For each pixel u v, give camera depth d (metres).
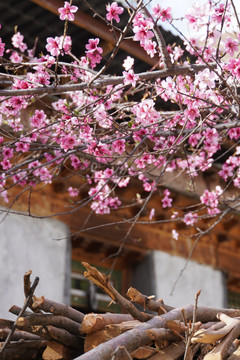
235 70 3.91
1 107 4.58
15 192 7.41
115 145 4.64
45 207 7.76
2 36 6.53
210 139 4.59
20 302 7.08
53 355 2.56
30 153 6.19
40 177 5.67
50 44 3.80
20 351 2.60
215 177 9.22
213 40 4.12
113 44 6.45
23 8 6.16
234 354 2.44
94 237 8.41
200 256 9.82
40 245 7.51
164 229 9.34
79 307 8.36
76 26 6.40
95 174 5.80
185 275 9.40
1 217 7.20
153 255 9.02
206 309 2.80
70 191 6.99
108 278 2.49
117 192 8.30
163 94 4.60
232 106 4.52
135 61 6.89
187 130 4.80
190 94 3.92
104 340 2.53
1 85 5.44
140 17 4.00
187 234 9.57
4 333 2.56
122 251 8.79
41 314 2.47
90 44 4.04
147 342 2.46
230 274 10.27
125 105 4.94
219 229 9.98
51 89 3.77
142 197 8.55
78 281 8.52
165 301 8.92
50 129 4.93
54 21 6.38
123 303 2.54
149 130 4.67
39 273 7.37
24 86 4.06
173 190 8.66
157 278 8.92
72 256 8.55
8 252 7.12
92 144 4.54
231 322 2.56
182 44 6.80
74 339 2.59
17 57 5.76
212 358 2.33
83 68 4.03
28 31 6.53
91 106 4.79
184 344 2.54
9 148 4.98
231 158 5.89
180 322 2.56
